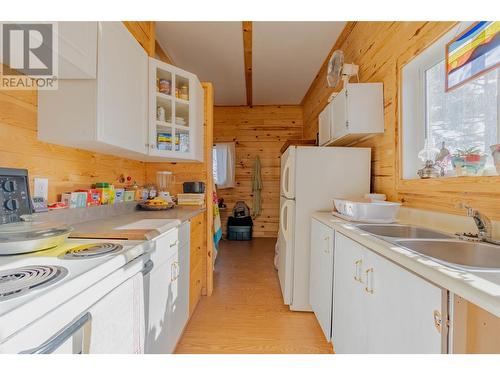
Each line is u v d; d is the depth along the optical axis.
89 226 1.29
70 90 1.21
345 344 1.33
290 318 2.02
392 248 0.92
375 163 2.11
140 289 0.99
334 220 1.65
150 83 1.81
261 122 5.16
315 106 4.06
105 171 1.79
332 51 3.10
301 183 2.14
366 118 1.96
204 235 2.46
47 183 1.26
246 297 2.38
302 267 2.15
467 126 1.32
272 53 3.17
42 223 0.94
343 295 1.38
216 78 3.90
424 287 0.74
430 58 1.58
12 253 0.79
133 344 0.93
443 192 1.35
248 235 4.75
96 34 1.20
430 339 0.71
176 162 2.52
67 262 0.74
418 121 1.69
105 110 1.26
